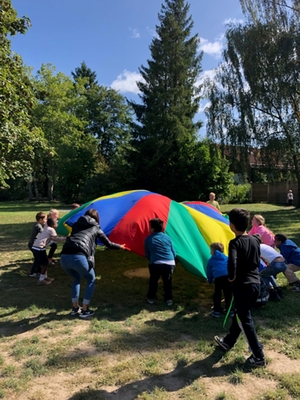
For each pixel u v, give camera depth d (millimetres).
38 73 41938
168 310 5332
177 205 7148
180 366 3586
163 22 30641
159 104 29281
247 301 3551
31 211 28094
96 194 29641
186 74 30219
